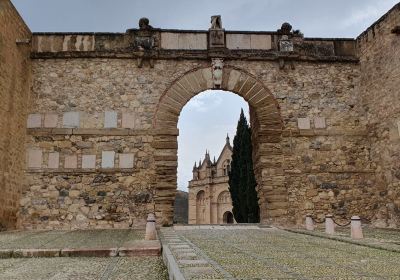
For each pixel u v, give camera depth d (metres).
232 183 33.81
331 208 16.81
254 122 18.33
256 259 7.37
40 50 17.14
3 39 14.23
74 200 16.05
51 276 6.64
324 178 17.05
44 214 15.85
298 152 17.17
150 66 17.30
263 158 16.98
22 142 16.06
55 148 16.39
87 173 16.28
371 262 7.07
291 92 17.67
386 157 16.34
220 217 65.44
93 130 16.59
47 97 16.78
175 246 9.37
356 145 17.44
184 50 17.41
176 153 16.67
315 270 6.23
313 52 18.14
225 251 8.51
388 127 16.20
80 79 17.03
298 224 16.55
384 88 16.42
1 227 14.15
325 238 11.59
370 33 17.34
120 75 17.17
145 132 16.73
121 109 16.89
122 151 16.53
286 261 7.15
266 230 14.50
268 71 17.77
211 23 18.00
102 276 6.62
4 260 8.42
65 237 12.10
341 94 17.89
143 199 16.20
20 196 15.89
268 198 16.64
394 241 10.26
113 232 13.98
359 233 11.16
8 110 14.69
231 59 17.64
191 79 17.36
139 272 6.99
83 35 17.36
